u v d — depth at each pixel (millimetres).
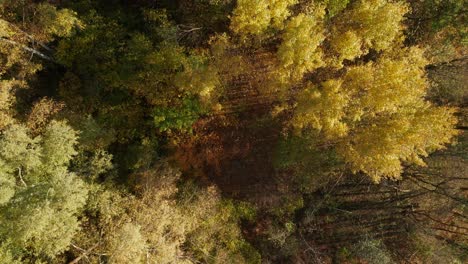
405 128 15727
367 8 15789
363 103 15836
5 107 17312
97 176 19047
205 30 19578
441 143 19094
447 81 20406
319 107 15492
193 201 20172
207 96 18844
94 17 19641
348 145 17250
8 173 16344
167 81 19406
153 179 19250
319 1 16781
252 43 18000
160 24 19859
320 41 15641
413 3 19188
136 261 16078
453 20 18797
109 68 19844
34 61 20438
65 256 17281
